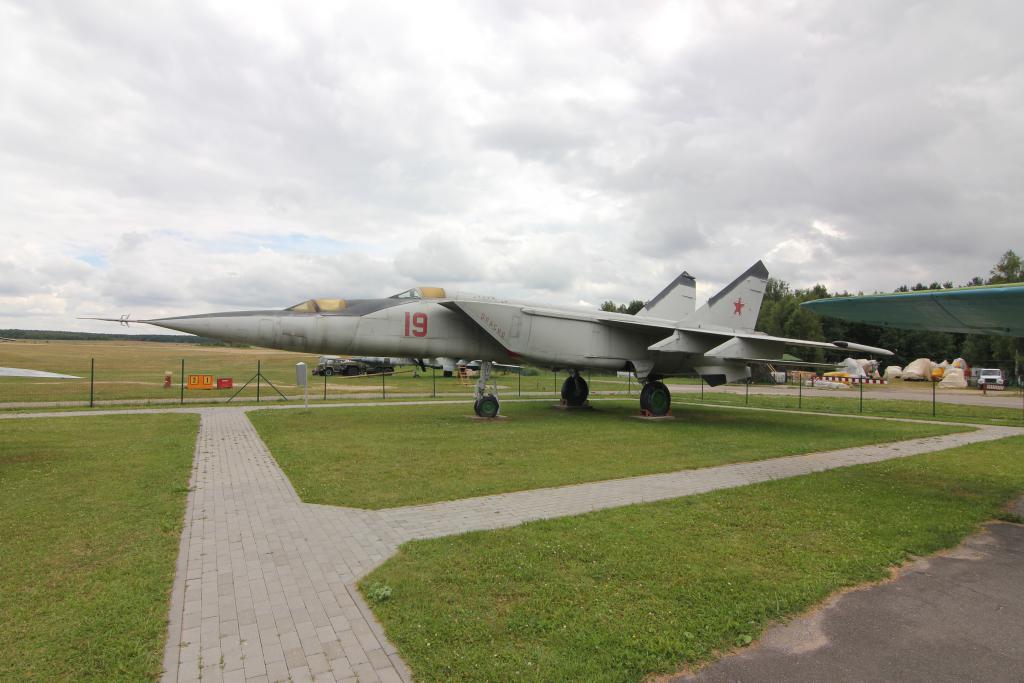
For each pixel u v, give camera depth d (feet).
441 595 14.37
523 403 73.00
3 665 11.02
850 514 22.53
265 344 48.29
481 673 10.91
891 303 21.13
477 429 46.55
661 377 61.93
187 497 24.23
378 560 17.02
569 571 16.02
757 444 40.73
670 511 22.44
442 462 32.27
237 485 26.53
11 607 13.50
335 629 12.71
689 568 16.35
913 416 65.72
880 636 12.88
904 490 27.12
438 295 54.19
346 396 84.17
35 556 16.81
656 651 11.84
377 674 10.90
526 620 13.06
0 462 31.09
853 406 80.38
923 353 231.09
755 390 128.16
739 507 23.26
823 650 12.22
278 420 51.85
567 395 67.00
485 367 55.88
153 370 148.25
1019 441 45.11
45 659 11.28
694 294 74.28
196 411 59.31
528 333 54.19
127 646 11.80
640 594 14.56
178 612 13.48
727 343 55.11
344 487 26.16
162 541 18.29
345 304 50.85
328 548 18.04
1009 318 20.79
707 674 11.18
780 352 59.16
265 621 13.07
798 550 18.11
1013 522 22.31
